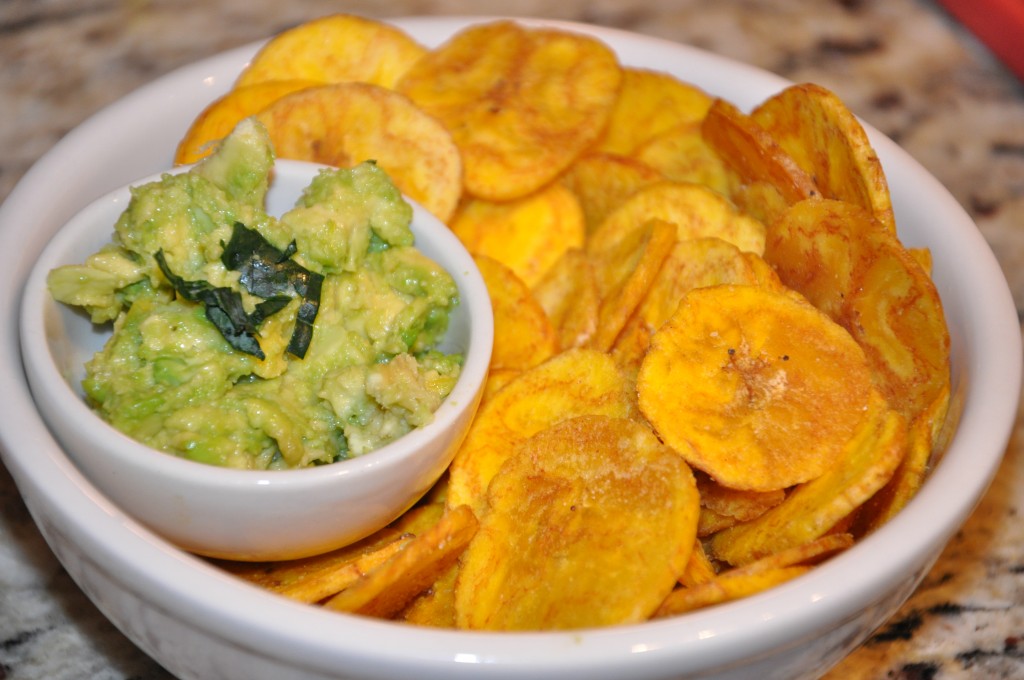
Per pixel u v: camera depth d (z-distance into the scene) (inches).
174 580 12.0
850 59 21.1
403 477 13.4
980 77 21.0
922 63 21.1
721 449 13.5
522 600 12.9
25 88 19.9
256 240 13.7
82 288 13.6
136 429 13.2
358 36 16.7
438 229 14.7
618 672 11.7
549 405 14.2
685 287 14.9
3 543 15.0
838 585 12.1
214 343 13.6
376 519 13.6
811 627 12.0
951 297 14.5
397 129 15.5
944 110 20.3
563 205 16.1
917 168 15.4
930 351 13.9
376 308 14.1
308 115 15.5
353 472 13.1
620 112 16.8
